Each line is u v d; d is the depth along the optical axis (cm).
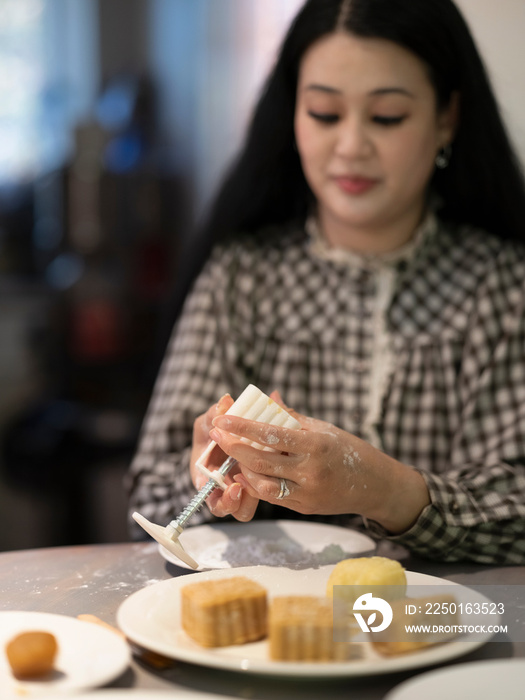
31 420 256
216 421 82
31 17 299
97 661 61
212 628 65
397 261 131
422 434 125
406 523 98
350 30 115
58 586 85
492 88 130
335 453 86
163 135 289
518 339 124
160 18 288
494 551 101
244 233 144
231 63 278
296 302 133
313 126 122
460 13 124
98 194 271
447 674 57
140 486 124
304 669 58
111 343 265
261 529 105
